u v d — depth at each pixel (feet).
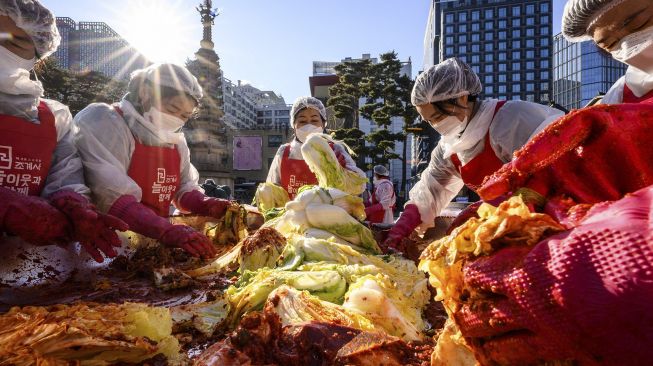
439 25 326.24
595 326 2.60
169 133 12.37
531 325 2.97
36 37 8.98
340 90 148.36
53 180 9.80
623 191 4.48
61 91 147.02
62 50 312.91
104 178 10.36
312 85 221.05
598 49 8.64
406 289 7.44
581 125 4.33
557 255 2.91
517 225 3.35
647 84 8.07
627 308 2.50
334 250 8.29
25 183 9.04
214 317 6.42
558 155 4.39
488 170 11.14
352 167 13.71
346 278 7.13
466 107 10.63
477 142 10.93
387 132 124.77
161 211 12.49
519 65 302.86
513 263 3.19
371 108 129.29
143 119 11.64
